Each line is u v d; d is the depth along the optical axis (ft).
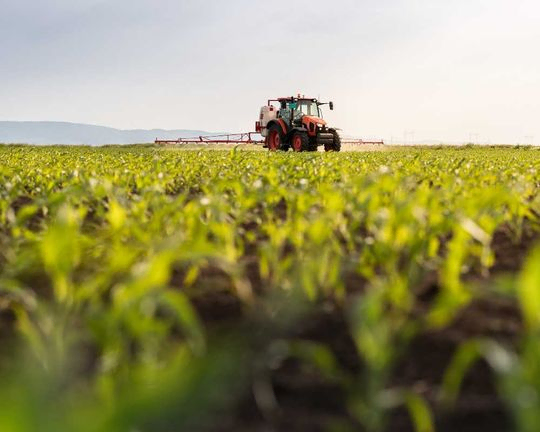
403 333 9.89
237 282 12.41
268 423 7.55
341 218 17.20
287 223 15.25
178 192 34.53
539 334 6.75
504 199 17.54
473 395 8.31
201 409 3.55
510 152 105.19
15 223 15.57
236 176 32.83
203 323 11.10
